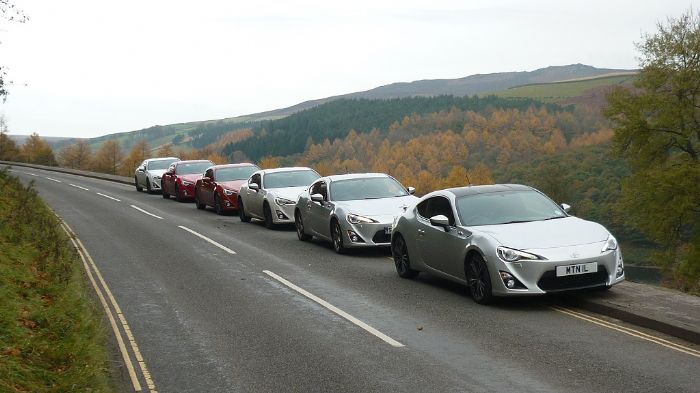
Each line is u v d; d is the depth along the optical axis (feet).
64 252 41.68
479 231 31.37
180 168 99.50
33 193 66.28
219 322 28.91
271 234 60.03
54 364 22.30
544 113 419.13
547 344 23.94
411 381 20.48
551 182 247.09
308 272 40.70
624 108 148.25
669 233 137.39
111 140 369.91
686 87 140.26
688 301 28.35
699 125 143.95
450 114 411.13
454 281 33.63
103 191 119.44
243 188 70.64
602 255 29.12
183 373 22.13
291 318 29.25
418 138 370.53
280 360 23.18
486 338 25.05
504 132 386.32
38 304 28.40
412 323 27.71
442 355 23.07
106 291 36.37
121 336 27.07
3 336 22.70
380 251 48.70
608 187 236.63
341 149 385.29
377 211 47.19
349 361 22.77
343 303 31.94
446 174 338.54
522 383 19.89
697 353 22.36
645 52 146.10
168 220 73.10
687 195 130.52
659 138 147.74
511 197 34.32
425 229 35.35
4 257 34.35
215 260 46.09
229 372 22.07
